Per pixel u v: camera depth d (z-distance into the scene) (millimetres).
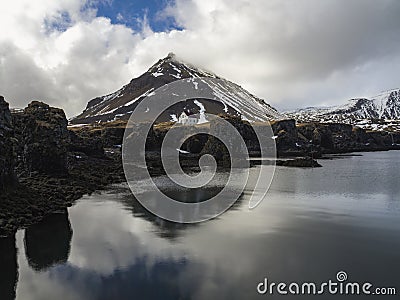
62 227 44906
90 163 102312
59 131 83875
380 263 32969
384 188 75625
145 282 29219
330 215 51062
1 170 53656
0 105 59969
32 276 30625
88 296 27109
